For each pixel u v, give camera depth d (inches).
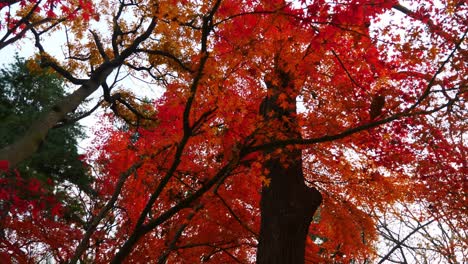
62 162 684.1
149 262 381.1
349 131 174.7
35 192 320.5
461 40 183.8
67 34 346.6
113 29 349.1
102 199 573.0
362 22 220.8
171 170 172.9
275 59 236.4
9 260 405.1
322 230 428.1
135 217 402.9
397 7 365.7
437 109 178.4
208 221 342.3
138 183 374.9
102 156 520.7
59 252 471.5
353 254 418.0
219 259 373.7
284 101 243.1
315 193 264.1
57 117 200.4
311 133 295.0
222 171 177.2
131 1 338.0
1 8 261.7
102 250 448.1
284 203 255.8
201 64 168.6
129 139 458.9
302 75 248.1
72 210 584.1
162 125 364.8
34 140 181.3
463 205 385.4
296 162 267.3
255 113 250.7
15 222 407.2
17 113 716.0
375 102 274.7
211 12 166.4
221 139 219.5
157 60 358.0
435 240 432.5
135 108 425.1
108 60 291.1
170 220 376.8
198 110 208.2
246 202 343.0
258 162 219.3
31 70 373.1
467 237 410.3
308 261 362.9
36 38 316.2
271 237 250.5
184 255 349.4
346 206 393.7
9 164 165.0
